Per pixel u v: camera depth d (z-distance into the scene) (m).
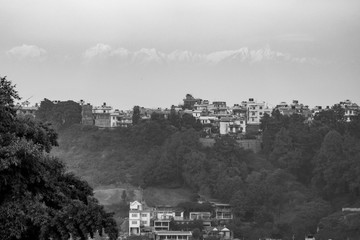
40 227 92.25
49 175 99.19
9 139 95.19
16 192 92.31
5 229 91.31
